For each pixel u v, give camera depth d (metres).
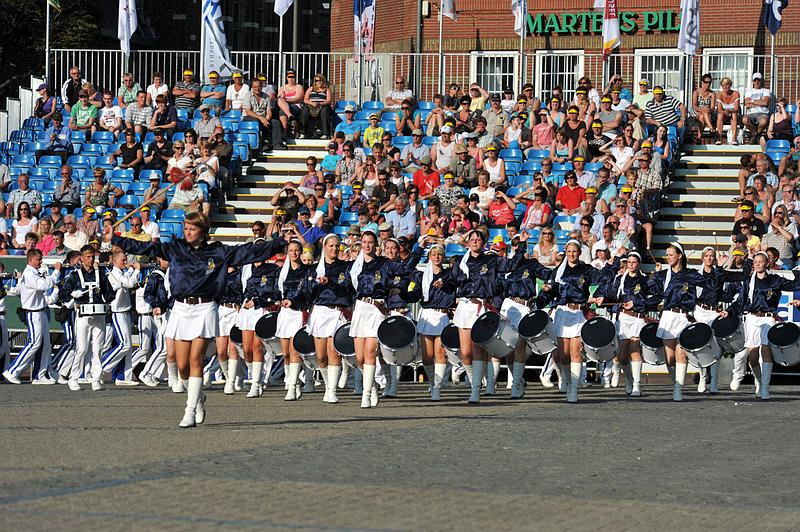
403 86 37.59
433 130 35.34
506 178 32.75
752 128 35.78
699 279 22.02
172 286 15.92
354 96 40.28
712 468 13.38
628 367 22.44
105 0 60.31
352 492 11.23
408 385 25.17
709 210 32.38
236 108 36.78
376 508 10.49
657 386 25.38
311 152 36.03
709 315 22.55
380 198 31.78
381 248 23.91
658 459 13.93
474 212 30.17
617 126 33.84
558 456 13.95
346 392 22.89
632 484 12.17
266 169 35.44
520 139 34.47
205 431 15.67
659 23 40.28
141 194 33.84
